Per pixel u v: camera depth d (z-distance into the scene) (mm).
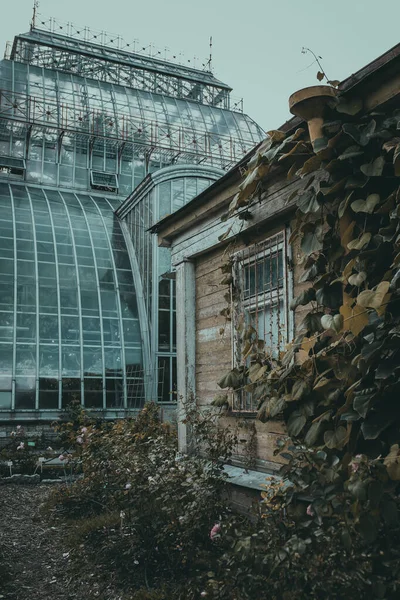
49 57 36031
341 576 3520
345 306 3994
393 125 4105
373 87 4301
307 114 4551
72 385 21094
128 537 6172
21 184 28891
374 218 4238
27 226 25250
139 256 25438
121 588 5324
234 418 6750
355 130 4199
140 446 8414
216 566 4848
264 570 4008
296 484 4281
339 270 4562
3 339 21062
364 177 4227
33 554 6625
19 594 5320
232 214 6371
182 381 7840
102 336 22734
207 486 5891
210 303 7625
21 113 29594
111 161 31359
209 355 7516
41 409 20156
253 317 6523
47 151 30000
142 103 34875
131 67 38062
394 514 3461
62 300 23016
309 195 4633
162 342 22922
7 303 22000
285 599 3646
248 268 6734
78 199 29047
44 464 13352
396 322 3705
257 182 5535
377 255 4051
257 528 4500
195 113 36281
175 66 40469
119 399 21703
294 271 5742
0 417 19469
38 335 21656
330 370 4414
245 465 6289
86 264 24672
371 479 3459
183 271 8117
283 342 5781
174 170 24578
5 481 11773
